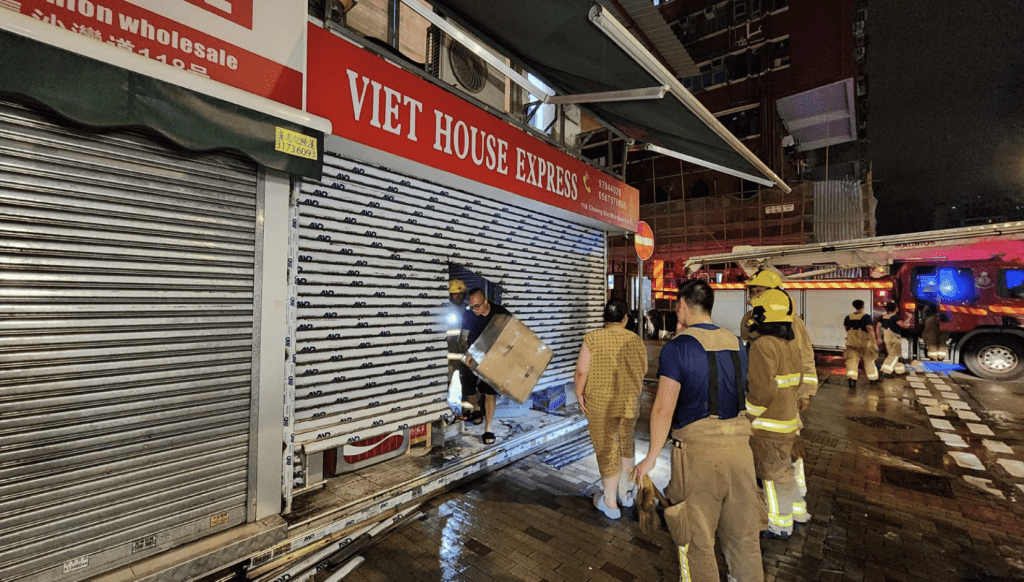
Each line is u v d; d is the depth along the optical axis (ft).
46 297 6.64
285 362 9.45
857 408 24.31
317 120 9.04
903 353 39.73
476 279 17.19
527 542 10.45
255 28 8.47
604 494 11.59
